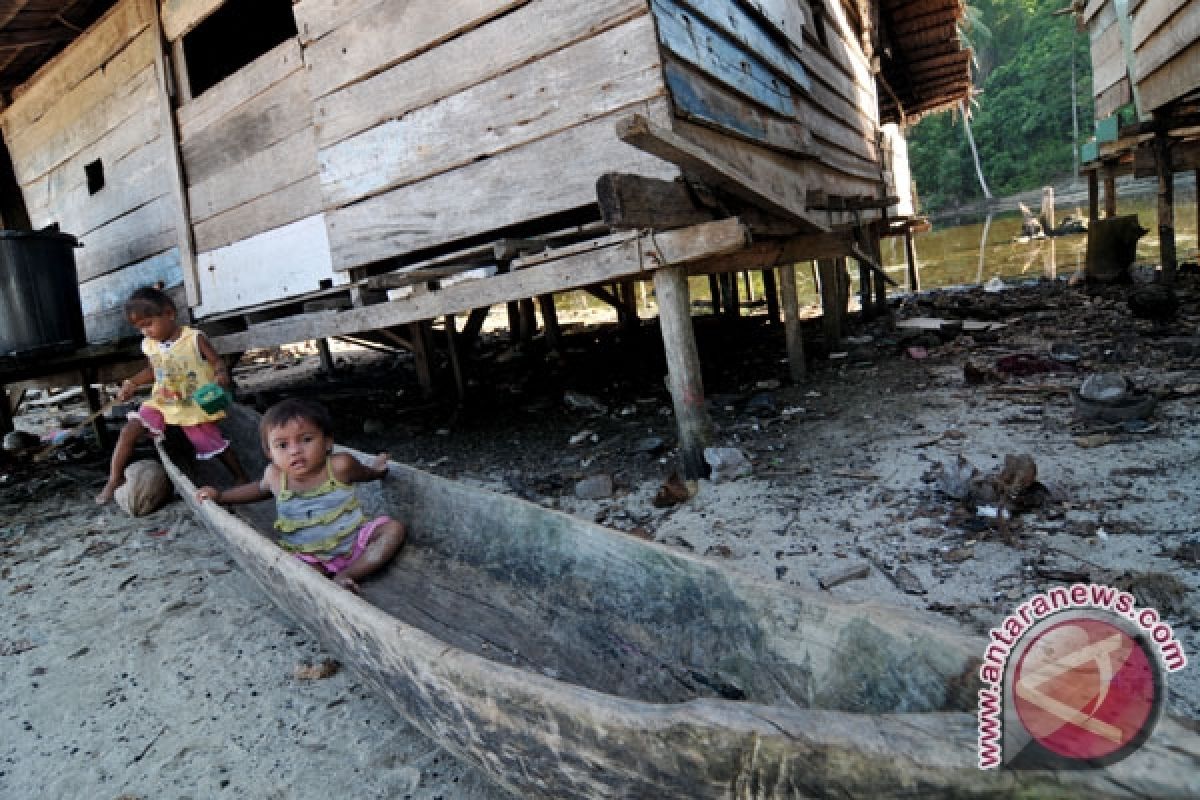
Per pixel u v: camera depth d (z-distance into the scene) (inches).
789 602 77.2
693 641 88.5
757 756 51.3
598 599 101.9
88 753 101.1
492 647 107.2
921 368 246.2
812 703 74.2
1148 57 296.0
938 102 623.5
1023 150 1653.5
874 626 68.7
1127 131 308.3
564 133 165.2
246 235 243.1
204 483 198.8
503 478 195.6
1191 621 91.5
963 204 1695.4
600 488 169.2
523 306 397.7
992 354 249.6
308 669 112.5
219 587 149.5
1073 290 368.8
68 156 314.5
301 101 216.5
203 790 91.0
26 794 94.6
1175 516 117.4
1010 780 43.8
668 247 152.6
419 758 91.4
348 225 209.3
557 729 61.5
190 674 117.6
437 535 132.9
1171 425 155.7
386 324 206.7
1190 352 208.5
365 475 138.9
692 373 163.0
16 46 280.2
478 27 173.2
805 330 370.9
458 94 179.3
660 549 92.4
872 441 177.3
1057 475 139.9
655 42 149.3
